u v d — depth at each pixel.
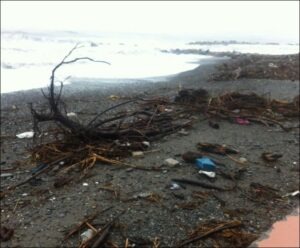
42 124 3.88
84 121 4.00
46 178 2.59
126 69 9.71
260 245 2.00
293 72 7.79
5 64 9.33
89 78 7.84
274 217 2.29
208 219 2.20
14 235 1.98
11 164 2.85
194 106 4.16
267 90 5.93
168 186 2.48
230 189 2.53
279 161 3.01
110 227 2.04
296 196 2.52
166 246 1.95
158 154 2.97
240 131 3.65
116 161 2.77
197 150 3.08
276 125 3.88
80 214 2.16
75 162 2.79
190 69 9.77
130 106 4.69
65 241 1.93
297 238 2.06
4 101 5.19
